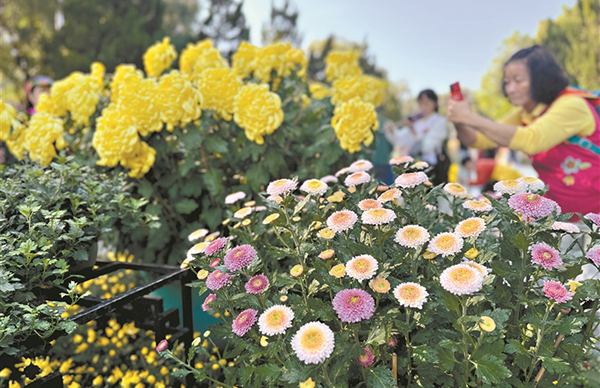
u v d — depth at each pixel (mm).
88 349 2004
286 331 1020
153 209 2076
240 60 2529
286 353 996
